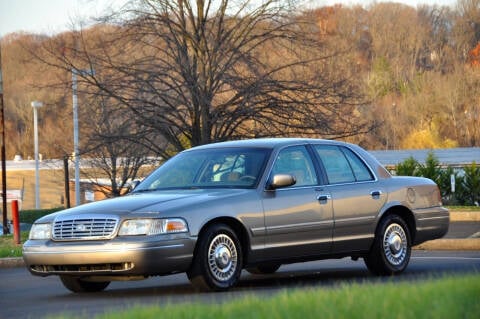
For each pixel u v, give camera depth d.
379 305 15.50
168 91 62.94
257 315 15.27
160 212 25.81
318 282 29.31
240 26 63.62
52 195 165.25
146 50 64.12
